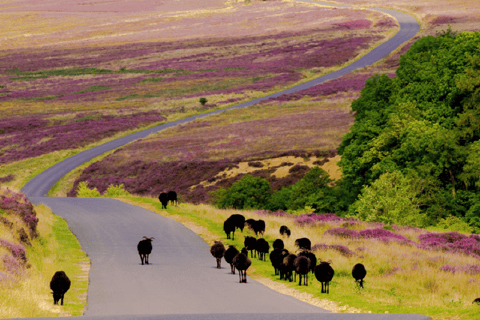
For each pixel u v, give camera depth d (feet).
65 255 75.56
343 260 71.36
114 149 271.28
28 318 34.96
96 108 352.08
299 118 291.38
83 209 130.41
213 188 202.90
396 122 137.69
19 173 247.29
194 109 349.61
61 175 241.35
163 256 76.59
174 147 256.73
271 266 70.18
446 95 138.72
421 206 134.82
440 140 125.70
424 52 152.46
